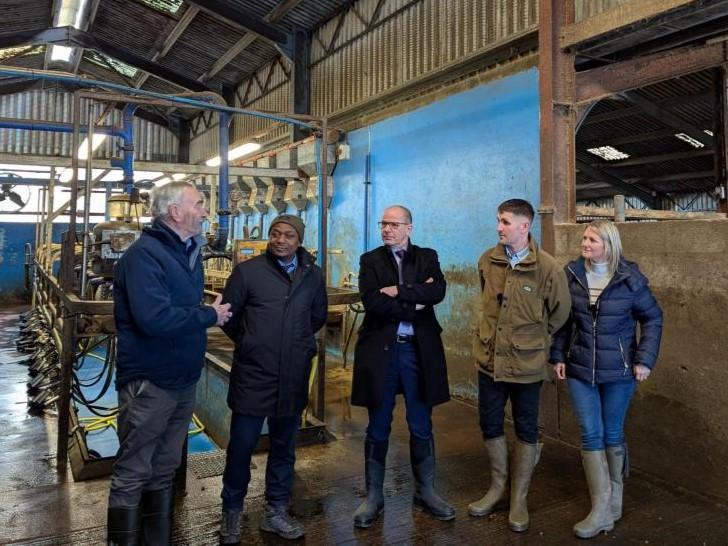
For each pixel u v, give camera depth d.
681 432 3.01
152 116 13.52
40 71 3.17
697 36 3.60
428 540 2.44
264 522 2.49
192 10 8.34
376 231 6.18
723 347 2.80
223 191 4.45
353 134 6.64
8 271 13.55
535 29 4.20
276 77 9.09
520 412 2.60
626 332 2.55
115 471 2.15
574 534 2.50
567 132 3.78
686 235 2.98
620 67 3.63
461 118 4.99
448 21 5.23
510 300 2.55
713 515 2.69
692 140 7.27
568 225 3.62
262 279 2.42
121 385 2.12
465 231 4.90
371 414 2.64
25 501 2.72
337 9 7.07
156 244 2.04
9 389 5.41
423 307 2.58
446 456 3.48
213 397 5.00
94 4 9.02
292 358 2.39
